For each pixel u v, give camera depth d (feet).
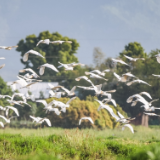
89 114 240.12
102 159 92.07
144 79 313.73
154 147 71.41
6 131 180.04
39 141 104.47
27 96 118.11
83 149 96.02
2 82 322.34
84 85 345.92
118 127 247.50
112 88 330.54
